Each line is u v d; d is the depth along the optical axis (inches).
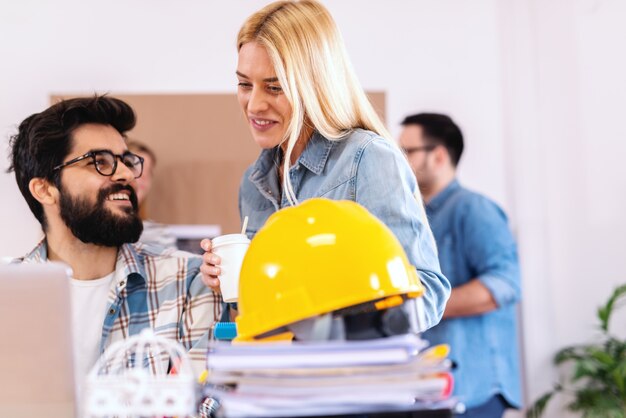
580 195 157.6
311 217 53.6
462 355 130.0
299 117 71.7
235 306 80.8
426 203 136.6
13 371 55.8
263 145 75.9
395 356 46.0
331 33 73.9
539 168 159.6
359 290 50.9
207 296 79.8
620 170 156.6
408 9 162.4
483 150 162.4
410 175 72.9
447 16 162.7
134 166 82.7
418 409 46.1
